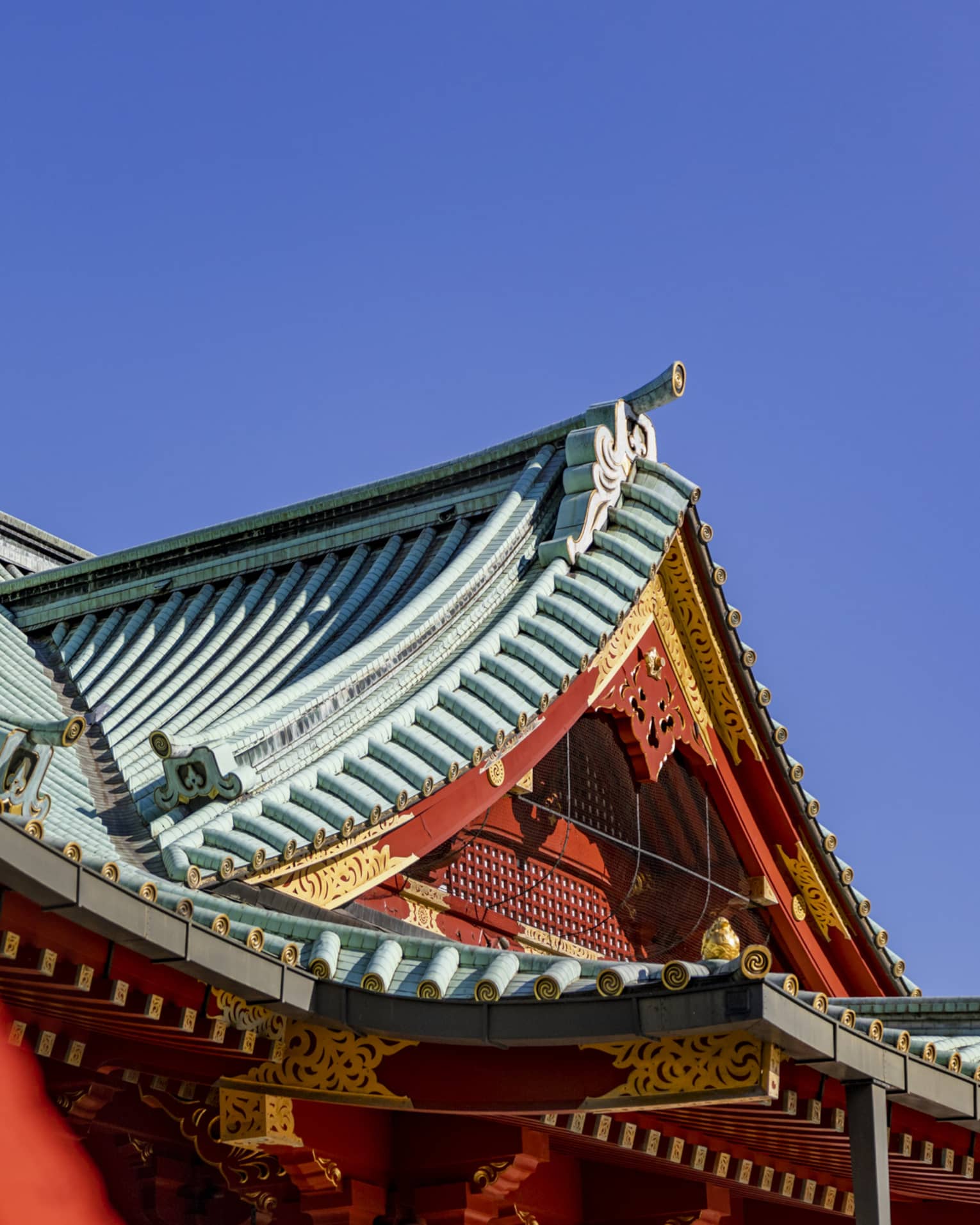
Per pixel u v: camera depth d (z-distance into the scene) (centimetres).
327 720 1292
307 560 1820
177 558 1877
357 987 941
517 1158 1105
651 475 1672
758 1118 1014
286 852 1118
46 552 2202
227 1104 998
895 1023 1227
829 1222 1413
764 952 841
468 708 1348
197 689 1591
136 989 880
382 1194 1118
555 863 1541
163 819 1166
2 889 786
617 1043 906
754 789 1714
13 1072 1055
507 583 1541
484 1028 905
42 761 945
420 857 1256
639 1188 1280
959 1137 1100
